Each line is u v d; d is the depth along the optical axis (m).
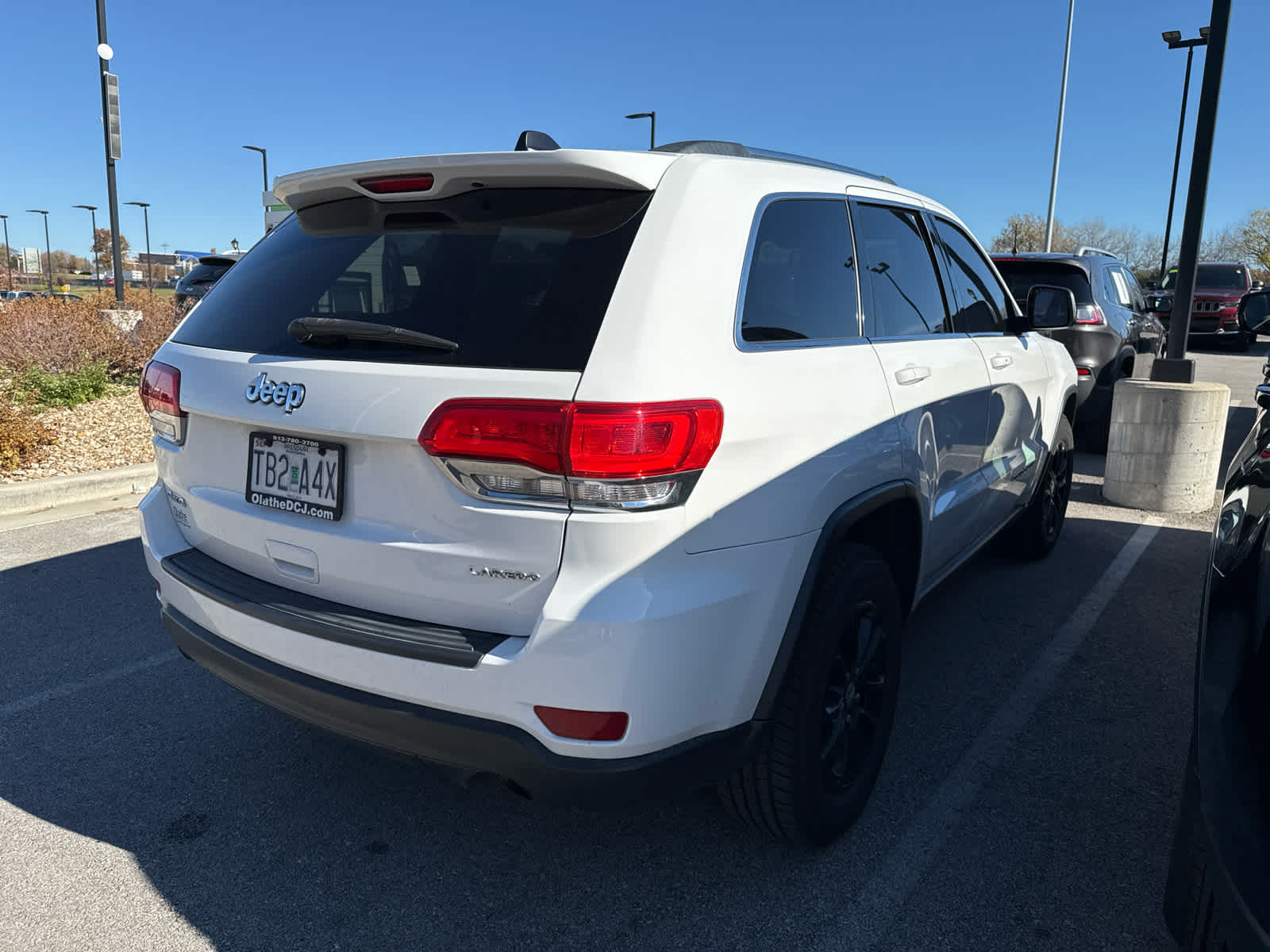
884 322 2.89
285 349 2.26
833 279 2.64
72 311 11.24
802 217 2.55
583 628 1.85
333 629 2.09
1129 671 3.74
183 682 3.60
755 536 2.08
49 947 2.20
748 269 2.22
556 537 1.88
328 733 2.25
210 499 2.46
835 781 2.54
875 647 2.64
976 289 3.80
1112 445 6.51
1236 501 2.26
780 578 2.15
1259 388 2.95
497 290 2.06
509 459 1.88
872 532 2.75
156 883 2.43
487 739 1.94
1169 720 3.34
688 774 2.04
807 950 2.21
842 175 2.96
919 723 3.31
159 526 2.74
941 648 3.96
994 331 3.90
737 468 2.03
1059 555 5.28
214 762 3.03
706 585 1.99
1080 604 4.49
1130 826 2.70
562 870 2.50
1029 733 3.24
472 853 2.57
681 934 2.26
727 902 2.37
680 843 2.62
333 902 2.37
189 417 2.53
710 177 2.24
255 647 2.27
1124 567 5.05
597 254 2.03
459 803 2.81
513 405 1.87
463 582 1.98
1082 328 7.45
